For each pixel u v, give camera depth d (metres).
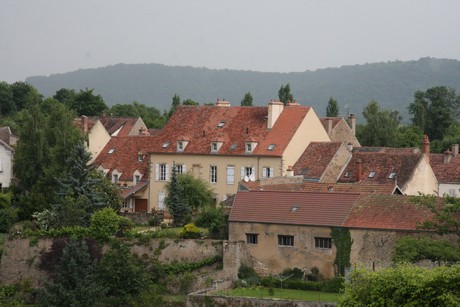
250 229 86.19
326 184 98.12
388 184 97.62
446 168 123.06
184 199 102.94
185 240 87.88
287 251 84.44
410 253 75.19
